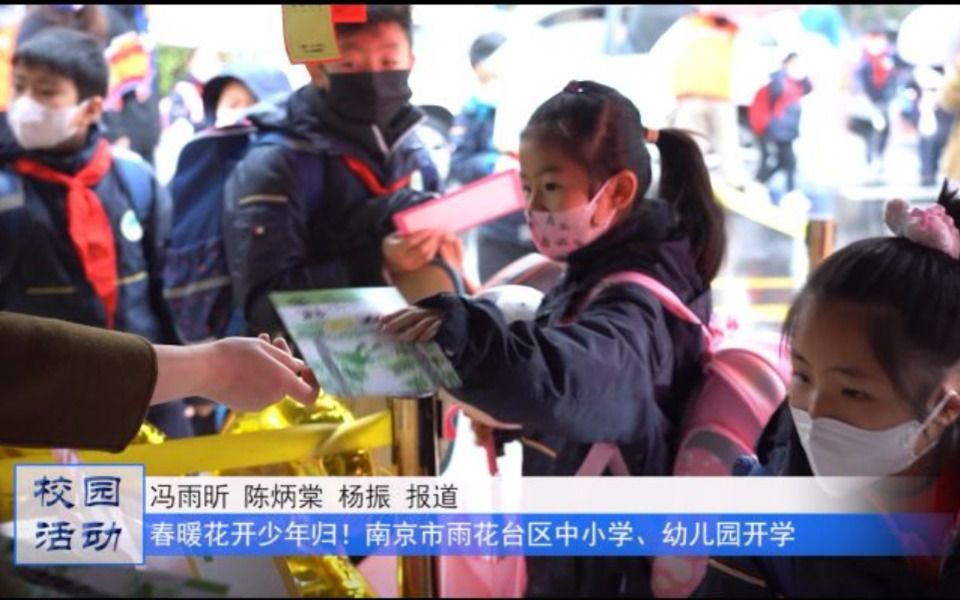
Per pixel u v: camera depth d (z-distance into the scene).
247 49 2.36
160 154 2.39
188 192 2.12
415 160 2.01
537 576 1.61
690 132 1.87
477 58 2.18
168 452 1.35
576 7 2.28
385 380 1.27
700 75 2.25
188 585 1.21
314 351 1.27
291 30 1.42
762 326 1.84
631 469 1.55
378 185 1.95
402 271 1.91
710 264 1.66
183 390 1.08
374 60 1.91
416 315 1.33
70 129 2.16
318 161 1.93
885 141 2.62
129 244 2.20
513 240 1.93
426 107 2.15
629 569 1.58
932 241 1.21
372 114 1.94
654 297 1.56
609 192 1.57
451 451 1.72
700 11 2.33
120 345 1.02
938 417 1.21
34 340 0.98
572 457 1.54
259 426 1.48
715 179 2.08
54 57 2.14
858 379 1.21
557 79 2.12
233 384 1.12
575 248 1.59
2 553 1.13
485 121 2.15
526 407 1.41
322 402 1.47
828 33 2.56
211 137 2.11
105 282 2.17
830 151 2.56
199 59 2.39
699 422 1.57
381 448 1.46
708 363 1.62
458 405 1.58
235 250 1.95
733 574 1.32
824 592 1.26
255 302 1.92
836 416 1.22
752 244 2.00
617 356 1.48
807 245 1.90
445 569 1.60
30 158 2.16
